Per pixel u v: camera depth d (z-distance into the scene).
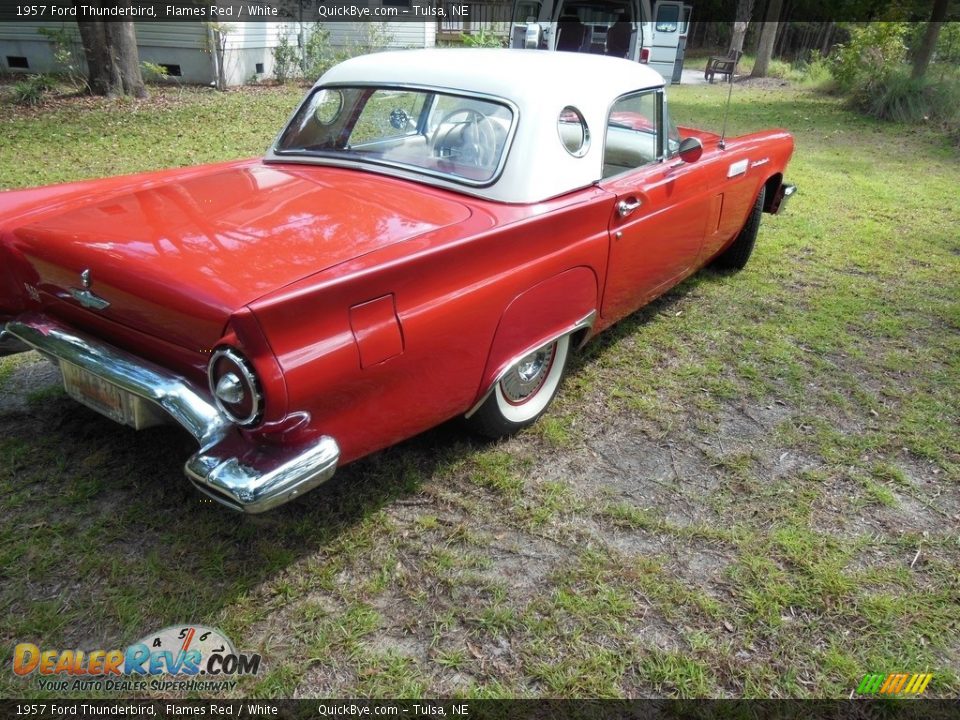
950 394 3.67
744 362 3.92
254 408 1.93
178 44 14.02
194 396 2.14
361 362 2.12
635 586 2.39
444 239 2.37
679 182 3.61
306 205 2.60
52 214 2.64
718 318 4.46
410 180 2.95
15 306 2.68
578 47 12.34
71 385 2.55
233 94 13.13
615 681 2.07
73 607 2.22
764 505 2.82
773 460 3.11
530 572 2.44
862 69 13.80
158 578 2.33
